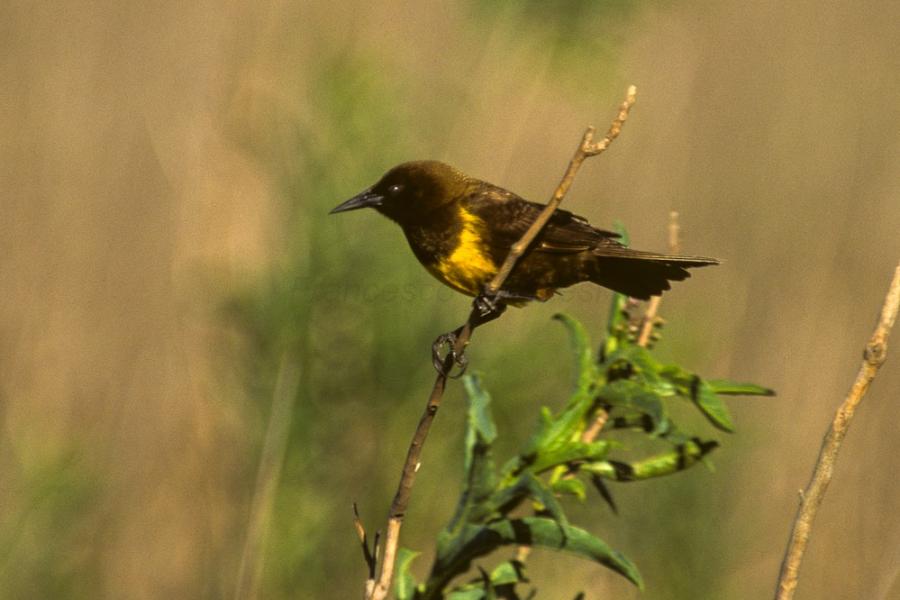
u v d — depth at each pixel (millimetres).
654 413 5469
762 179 15266
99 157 13727
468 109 11086
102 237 13406
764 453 11125
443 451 9734
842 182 15164
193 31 14297
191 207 11570
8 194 13398
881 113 15992
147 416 11859
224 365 9758
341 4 11164
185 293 11562
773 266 14336
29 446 9961
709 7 16406
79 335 12578
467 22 11578
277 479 9227
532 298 8273
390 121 10047
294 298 9578
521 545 5375
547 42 11633
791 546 5129
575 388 5715
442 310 9867
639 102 15758
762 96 16156
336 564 9523
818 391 12867
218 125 11844
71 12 14281
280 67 11219
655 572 9680
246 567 8891
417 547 9703
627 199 14797
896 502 11992
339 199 9750
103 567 10422
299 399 9539
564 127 14172
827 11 17188
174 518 11219
